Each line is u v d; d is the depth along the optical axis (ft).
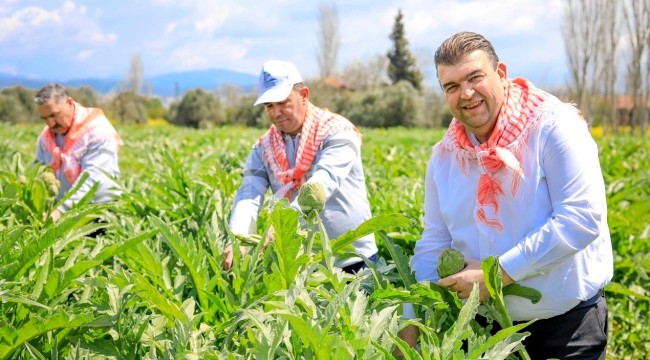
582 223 9.32
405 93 184.75
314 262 9.30
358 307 8.11
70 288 10.11
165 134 80.23
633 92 159.84
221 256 11.10
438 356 7.59
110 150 19.02
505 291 9.70
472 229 10.56
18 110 162.30
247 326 8.51
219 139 59.16
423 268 11.11
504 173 9.90
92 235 17.84
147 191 19.01
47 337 8.66
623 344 18.83
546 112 9.68
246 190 14.24
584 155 9.52
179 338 7.93
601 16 165.27
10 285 8.93
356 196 13.88
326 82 219.61
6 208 14.58
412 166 34.50
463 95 9.64
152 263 10.07
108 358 8.39
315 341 7.08
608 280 10.39
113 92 216.54
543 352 10.52
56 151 18.74
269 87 13.25
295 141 13.87
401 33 245.24
